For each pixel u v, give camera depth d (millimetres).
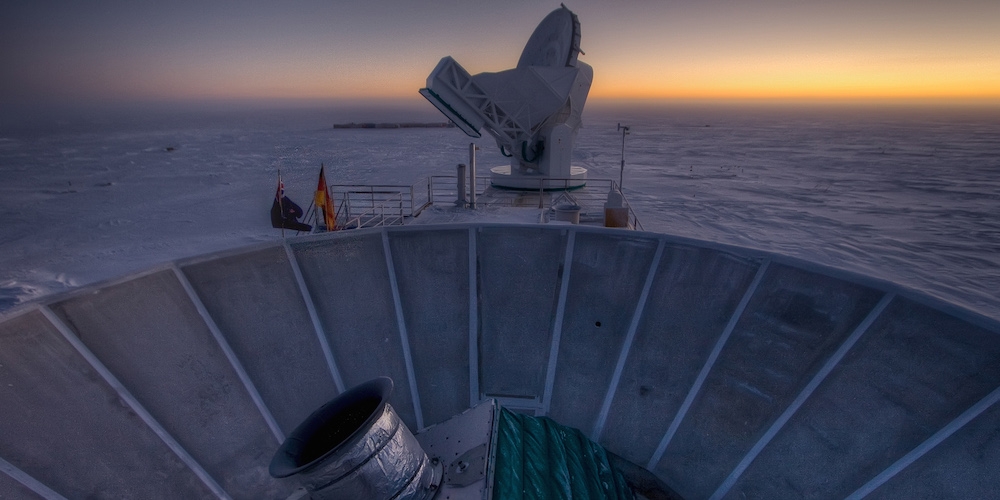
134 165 130500
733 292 8562
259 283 8789
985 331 6273
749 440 7332
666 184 95188
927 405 6199
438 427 7816
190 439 7105
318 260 9438
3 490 5355
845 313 7445
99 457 6223
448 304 9562
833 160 150000
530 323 9430
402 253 9898
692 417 7918
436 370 9055
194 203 73688
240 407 7750
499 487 6086
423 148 174875
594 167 125125
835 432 6707
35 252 48125
